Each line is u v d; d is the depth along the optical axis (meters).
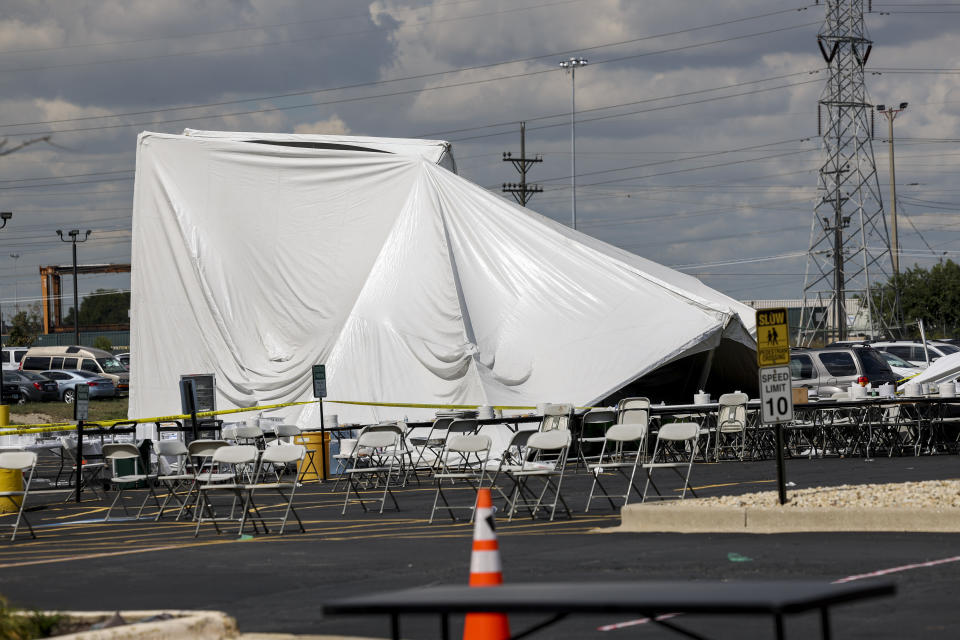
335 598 18.36
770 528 24.12
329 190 58.69
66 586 20.55
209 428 49.31
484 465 30.59
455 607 9.48
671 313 52.47
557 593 9.77
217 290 58.81
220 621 14.72
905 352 79.00
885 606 16.02
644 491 32.34
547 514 30.39
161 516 34.41
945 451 48.34
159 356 59.66
